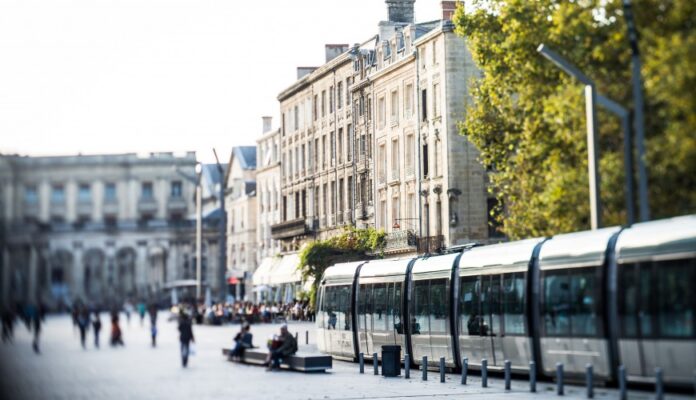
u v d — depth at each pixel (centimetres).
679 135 4653
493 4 5491
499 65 5491
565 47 5078
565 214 5038
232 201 15900
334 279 6188
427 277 4969
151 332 3061
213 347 7350
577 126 4944
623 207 4962
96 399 3036
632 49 4062
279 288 12400
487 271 4403
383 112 9894
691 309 3119
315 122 11938
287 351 5184
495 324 4294
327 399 3578
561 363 3569
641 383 3519
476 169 8412
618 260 3481
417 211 9075
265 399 3591
